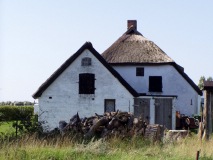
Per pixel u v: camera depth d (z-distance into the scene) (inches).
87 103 889.5
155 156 429.4
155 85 1067.9
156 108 874.8
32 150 437.7
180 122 957.2
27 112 1358.3
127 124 579.8
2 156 405.4
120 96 884.6
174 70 1067.9
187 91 1068.5
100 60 890.1
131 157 410.6
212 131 577.3
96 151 437.4
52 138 534.3
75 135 521.0
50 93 893.8
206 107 582.9
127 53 1096.8
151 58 1069.1
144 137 542.6
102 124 562.9
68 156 414.9
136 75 1075.3
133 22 1263.5
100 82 891.4
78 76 895.7
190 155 431.5
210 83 576.1
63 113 889.5
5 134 578.6
